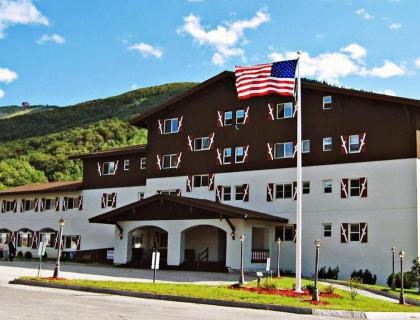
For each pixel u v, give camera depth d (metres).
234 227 37.16
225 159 43.62
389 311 20.52
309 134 39.81
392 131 36.34
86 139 111.00
